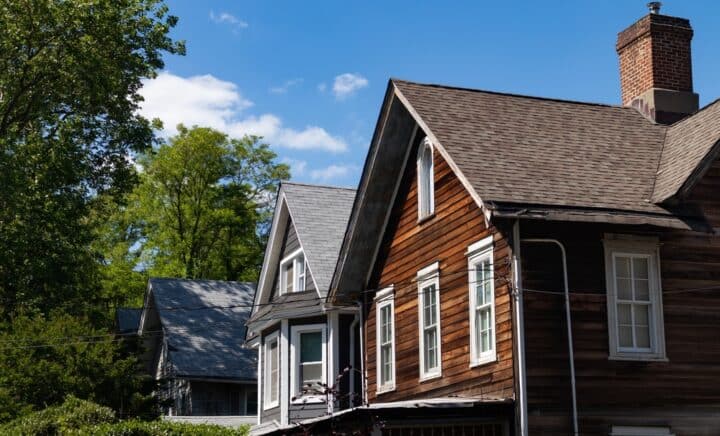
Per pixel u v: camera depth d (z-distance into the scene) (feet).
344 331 102.53
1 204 119.96
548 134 80.64
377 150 86.43
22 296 128.77
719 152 72.69
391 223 89.66
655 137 84.12
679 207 72.08
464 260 76.23
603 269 70.08
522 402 66.08
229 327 154.61
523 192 69.67
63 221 130.93
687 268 71.97
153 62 140.97
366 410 66.39
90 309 141.79
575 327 68.44
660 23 90.94
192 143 213.46
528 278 68.33
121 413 115.96
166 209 214.90
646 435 68.03
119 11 135.03
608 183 73.97
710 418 69.67
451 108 81.30
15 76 128.06
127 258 215.72
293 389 104.22
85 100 132.36
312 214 112.57
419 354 82.02
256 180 221.05
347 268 92.73
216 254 215.31
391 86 83.61
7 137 124.36
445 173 80.43
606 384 68.03
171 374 145.07
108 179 139.54
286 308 105.50
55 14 125.80
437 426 68.95
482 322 73.46
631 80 92.63
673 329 70.54
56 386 114.62
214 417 127.03
